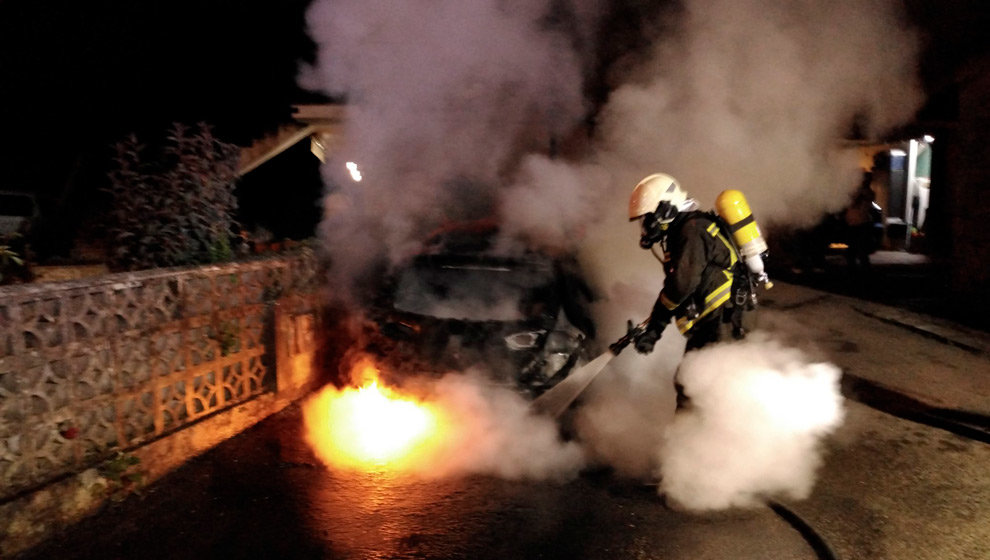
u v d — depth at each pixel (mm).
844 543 3775
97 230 8250
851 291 11867
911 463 4809
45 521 3719
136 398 4398
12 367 3598
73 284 3898
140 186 5539
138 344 4410
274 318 5699
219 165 5766
